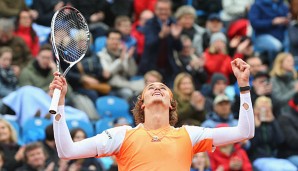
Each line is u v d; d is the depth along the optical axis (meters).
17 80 30.61
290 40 36.69
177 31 33.81
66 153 15.15
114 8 37.41
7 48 30.62
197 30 36.19
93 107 31.03
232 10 38.88
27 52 32.50
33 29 33.88
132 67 33.44
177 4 39.47
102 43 34.94
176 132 15.51
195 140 15.50
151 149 15.23
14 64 32.16
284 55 33.12
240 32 37.28
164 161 15.15
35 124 28.45
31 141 27.80
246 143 28.86
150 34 33.47
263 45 37.03
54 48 15.85
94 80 32.12
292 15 38.47
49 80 30.61
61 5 35.62
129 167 15.27
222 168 26.72
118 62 32.81
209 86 32.09
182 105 29.56
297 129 29.94
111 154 15.42
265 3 37.38
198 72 33.94
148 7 37.81
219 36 34.94
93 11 36.22
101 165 26.06
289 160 29.70
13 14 34.59
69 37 16.36
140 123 15.77
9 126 26.55
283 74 32.91
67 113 29.42
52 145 25.75
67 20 16.38
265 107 29.66
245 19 38.72
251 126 15.42
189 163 15.37
